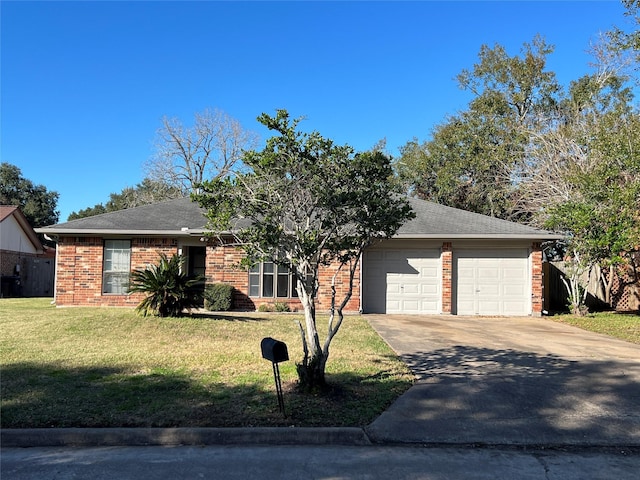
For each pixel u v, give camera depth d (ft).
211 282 54.60
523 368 27.37
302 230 21.02
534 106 95.66
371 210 20.70
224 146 125.18
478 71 99.71
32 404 19.51
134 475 14.49
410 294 56.29
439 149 95.66
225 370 25.13
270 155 20.01
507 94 97.40
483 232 55.01
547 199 68.23
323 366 21.61
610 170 46.80
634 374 26.08
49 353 28.37
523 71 95.35
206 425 17.83
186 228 54.34
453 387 23.31
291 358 27.96
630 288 62.23
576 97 88.28
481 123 94.17
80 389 21.56
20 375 23.58
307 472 14.85
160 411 18.98
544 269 65.98
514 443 17.37
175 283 40.42
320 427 17.78
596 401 21.52
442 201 96.73
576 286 53.83
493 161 87.97
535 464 15.70
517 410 20.35
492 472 15.02
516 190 82.74
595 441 17.51
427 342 35.70
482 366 27.81
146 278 40.52
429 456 16.26
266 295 54.90
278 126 20.11
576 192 56.13
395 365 27.17
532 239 54.95
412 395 21.97
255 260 21.33
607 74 87.97
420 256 56.59
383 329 41.70
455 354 31.32
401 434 17.84
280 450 16.69
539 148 78.02
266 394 21.13
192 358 27.68
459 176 92.73
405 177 98.99
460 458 16.12
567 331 42.60
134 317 38.91
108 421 17.97
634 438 17.76
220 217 20.67
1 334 33.68
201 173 125.59
